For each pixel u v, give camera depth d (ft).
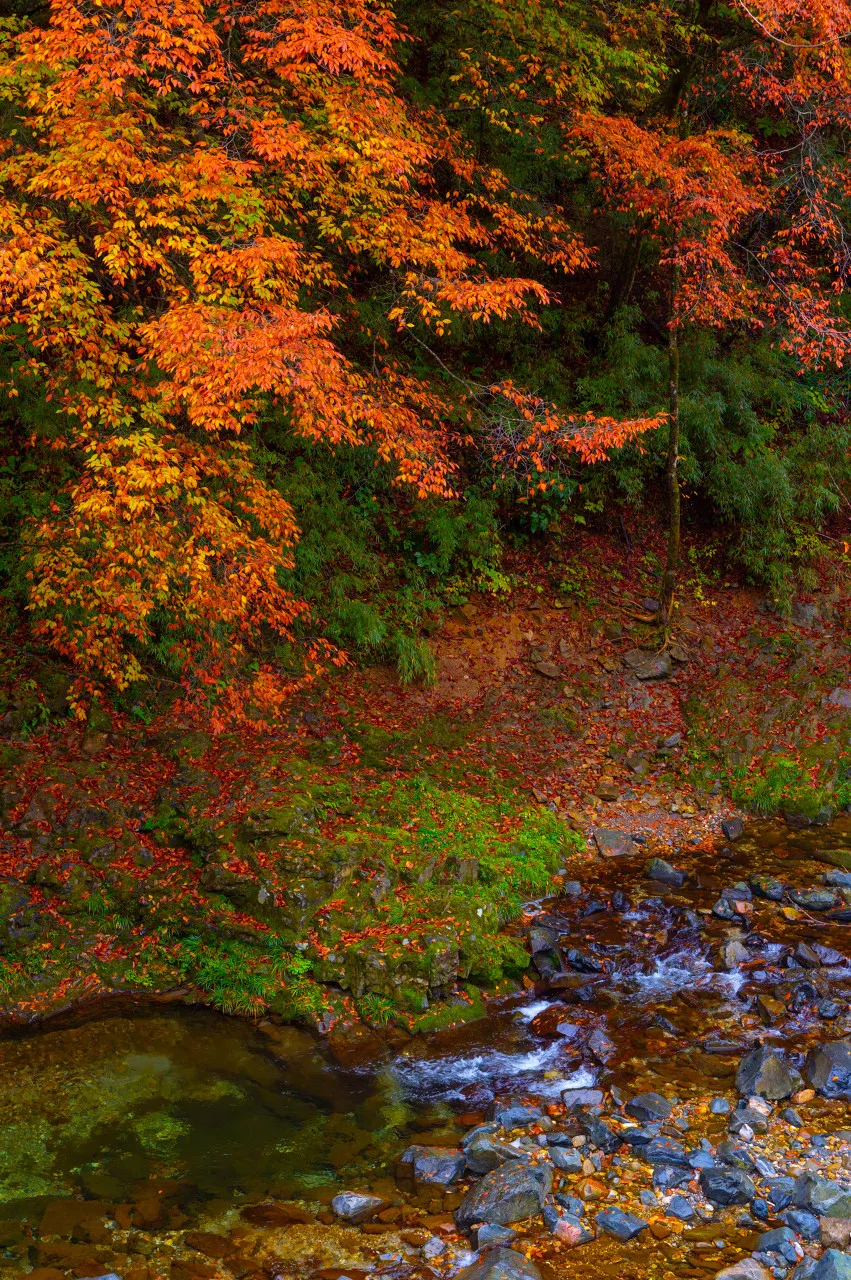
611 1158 19.65
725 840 36.19
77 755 32.81
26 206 26.25
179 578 30.01
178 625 34.24
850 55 41.39
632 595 48.83
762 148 57.31
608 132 38.91
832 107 42.75
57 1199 18.75
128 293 32.37
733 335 56.90
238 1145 20.57
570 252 41.81
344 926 27.50
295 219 36.60
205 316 25.27
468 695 42.55
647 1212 18.03
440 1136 20.88
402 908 28.25
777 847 35.53
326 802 32.48
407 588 44.70
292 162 31.45
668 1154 19.44
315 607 41.32
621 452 48.80
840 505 55.26
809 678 44.52
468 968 26.84
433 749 38.60
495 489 46.80
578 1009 25.68
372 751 37.45
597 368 51.78
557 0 44.09
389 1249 17.38
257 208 28.94
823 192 48.62
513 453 44.01
